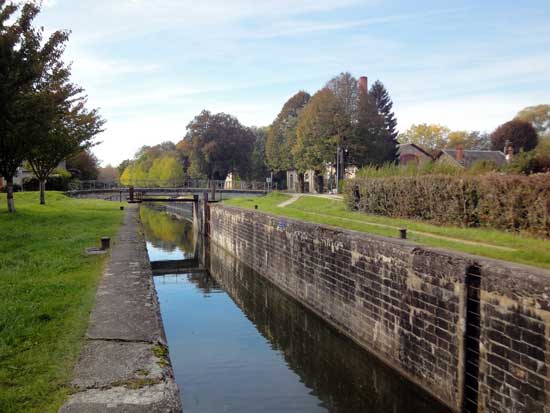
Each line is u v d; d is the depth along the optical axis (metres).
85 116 30.47
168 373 5.57
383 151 48.59
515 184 12.78
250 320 15.30
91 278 10.11
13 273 10.34
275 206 31.05
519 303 6.86
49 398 4.78
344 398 9.62
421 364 9.27
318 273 14.58
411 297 9.58
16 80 16.56
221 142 68.75
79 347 6.17
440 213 16.02
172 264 26.83
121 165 134.88
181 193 52.59
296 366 11.30
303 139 49.12
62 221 22.20
